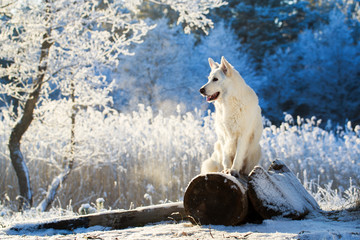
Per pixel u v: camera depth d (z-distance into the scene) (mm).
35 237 3184
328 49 23938
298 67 24906
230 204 3260
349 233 2705
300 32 27469
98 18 6969
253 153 4645
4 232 3572
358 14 27250
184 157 7809
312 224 3184
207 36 24281
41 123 7742
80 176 8164
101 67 7152
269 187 3467
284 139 8664
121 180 8117
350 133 8648
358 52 23969
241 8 27344
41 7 6867
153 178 8117
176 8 7781
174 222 3732
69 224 3668
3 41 6875
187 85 21625
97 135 8297
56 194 7684
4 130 7914
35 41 7047
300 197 3889
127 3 7352
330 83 23234
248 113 4398
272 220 3307
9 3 6918
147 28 7102
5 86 7297
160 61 21656
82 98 7590
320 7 28844
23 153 8344
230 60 23047
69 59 7141
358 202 3723
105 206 7887
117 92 20578
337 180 7566
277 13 28250
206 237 2840
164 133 8961
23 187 6938
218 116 4578
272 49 26812
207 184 3314
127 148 8492
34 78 7094
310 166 7930
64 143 8484
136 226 3723
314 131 8562
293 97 23828
